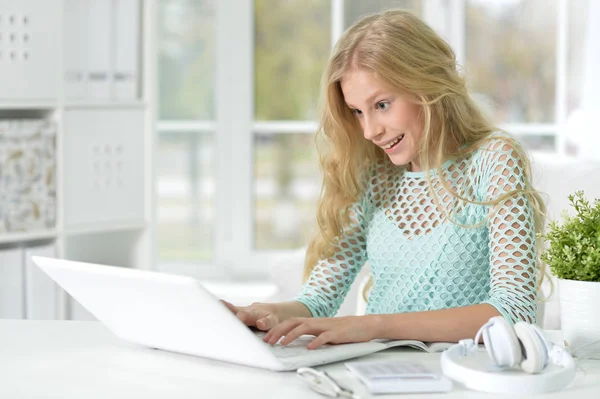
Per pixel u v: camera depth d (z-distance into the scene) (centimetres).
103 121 354
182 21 482
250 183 485
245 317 163
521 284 164
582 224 146
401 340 152
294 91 482
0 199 320
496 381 122
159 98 484
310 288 198
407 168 195
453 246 184
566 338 145
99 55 355
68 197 343
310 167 484
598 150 436
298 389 123
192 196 486
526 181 177
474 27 470
